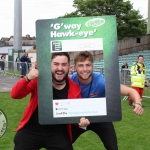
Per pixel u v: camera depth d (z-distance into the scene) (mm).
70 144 3035
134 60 21578
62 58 2699
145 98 10844
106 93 2689
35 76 2684
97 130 3449
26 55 18391
